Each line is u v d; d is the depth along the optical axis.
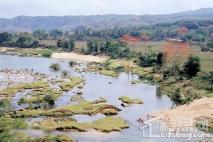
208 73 166.88
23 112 107.75
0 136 78.94
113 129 93.81
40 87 154.88
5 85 157.88
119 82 179.62
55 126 93.75
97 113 112.25
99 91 152.50
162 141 84.81
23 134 85.56
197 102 118.81
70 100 130.50
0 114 105.25
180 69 179.00
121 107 122.62
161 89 159.00
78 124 95.94
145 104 128.38
